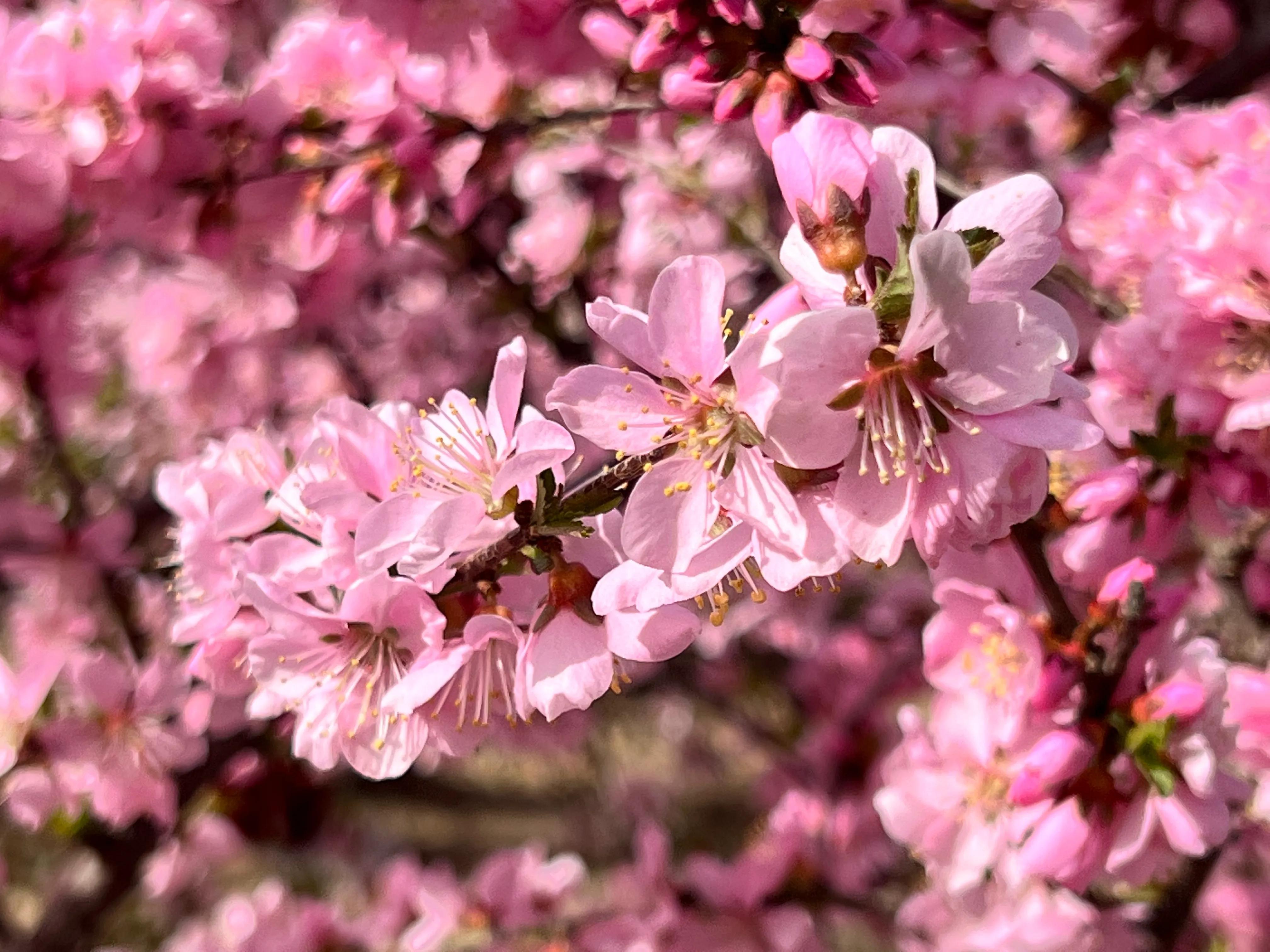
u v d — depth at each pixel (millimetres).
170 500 275
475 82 371
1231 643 332
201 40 304
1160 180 283
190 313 455
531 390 520
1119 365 271
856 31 282
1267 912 369
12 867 571
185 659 361
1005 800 265
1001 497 213
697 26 251
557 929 404
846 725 519
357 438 240
